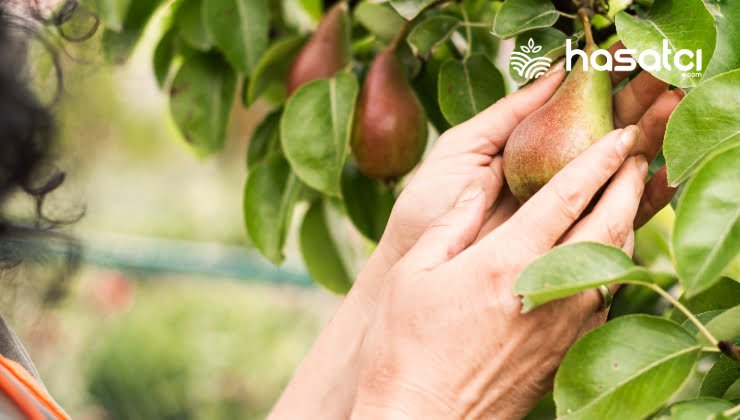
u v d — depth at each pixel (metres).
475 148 0.96
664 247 1.11
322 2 1.23
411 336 0.88
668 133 0.86
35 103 0.87
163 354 3.35
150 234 4.46
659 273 1.10
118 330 3.35
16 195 0.92
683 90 0.91
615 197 0.88
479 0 1.12
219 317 3.57
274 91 1.23
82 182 1.02
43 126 0.89
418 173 0.97
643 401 0.83
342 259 1.23
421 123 1.07
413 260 0.90
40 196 0.93
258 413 3.28
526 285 0.82
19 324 1.06
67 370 3.13
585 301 0.87
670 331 0.84
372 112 1.06
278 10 1.24
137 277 3.59
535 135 0.90
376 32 1.11
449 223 0.91
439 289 0.88
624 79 0.97
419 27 1.03
